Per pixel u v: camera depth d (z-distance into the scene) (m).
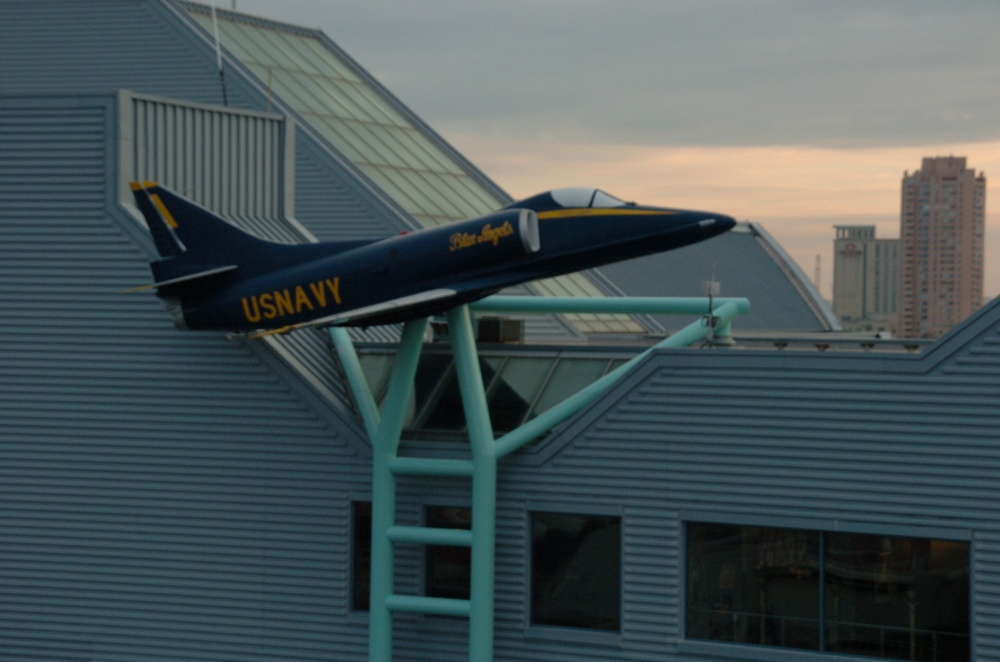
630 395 75.19
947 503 68.88
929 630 69.88
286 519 83.19
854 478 70.75
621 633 75.31
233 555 84.19
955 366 68.81
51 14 158.88
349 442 81.88
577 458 76.31
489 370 87.50
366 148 175.62
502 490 77.88
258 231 96.62
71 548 86.81
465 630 78.75
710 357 73.44
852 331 136.00
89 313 86.62
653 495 74.69
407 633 80.12
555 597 77.56
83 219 86.62
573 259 77.69
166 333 85.50
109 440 86.25
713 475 73.50
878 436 70.25
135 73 157.00
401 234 80.50
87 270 86.56
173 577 85.19
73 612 86.69
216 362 84.62
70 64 157.88
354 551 82.50
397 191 166.88
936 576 69.81
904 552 70.44
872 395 70.31
